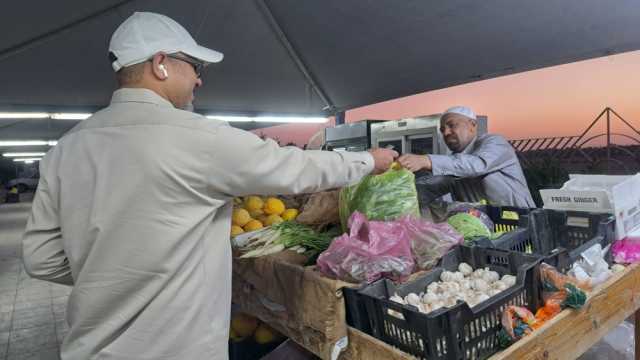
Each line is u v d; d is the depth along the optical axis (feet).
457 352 3.21
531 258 4.08
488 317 3.47
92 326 3.32
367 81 17.83
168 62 3.54
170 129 3.17
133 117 3.28
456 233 4.71
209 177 3.20
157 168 3.08
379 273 3.95
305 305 4.27
